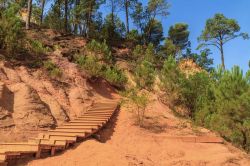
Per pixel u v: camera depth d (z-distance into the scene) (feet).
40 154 32.94
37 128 44.93
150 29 130.11
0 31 59.67
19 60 60.49
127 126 49.93
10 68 55.72
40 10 111.34
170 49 118.52
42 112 47.62
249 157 44.91
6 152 29.53
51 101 52.70
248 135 51.39
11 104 46.88
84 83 65.92
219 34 128.98
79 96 59.16
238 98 48.65
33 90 50.67
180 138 46.80
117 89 75.51
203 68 116.16
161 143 45.32
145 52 102.68
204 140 47.29
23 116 45.52
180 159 39.55
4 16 61.62
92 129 42.39
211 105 59.16
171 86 67.62
